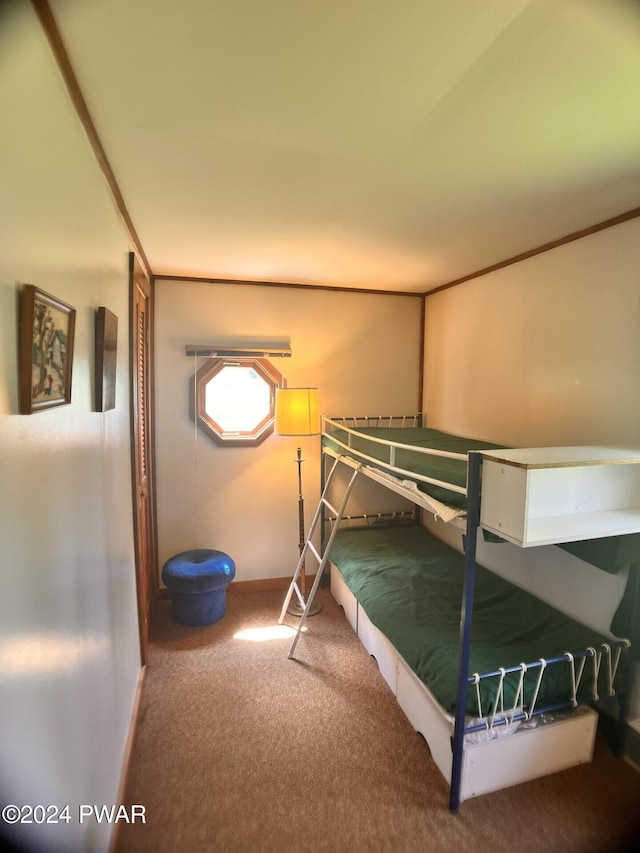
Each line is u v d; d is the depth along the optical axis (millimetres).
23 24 793
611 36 915
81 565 1153
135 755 1811
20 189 779
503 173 1559
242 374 3303
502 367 2645
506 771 1653
